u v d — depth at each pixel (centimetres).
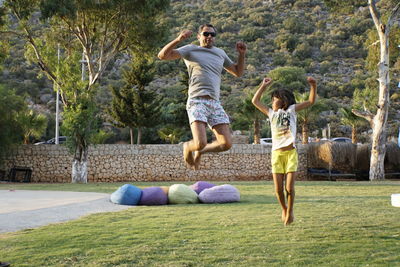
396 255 635
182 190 1366
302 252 655
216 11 12481
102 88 6406
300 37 10319
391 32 3011
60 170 2988
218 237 765
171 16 11494
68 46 2955
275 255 640
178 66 7931
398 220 939
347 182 2425
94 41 2769
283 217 691
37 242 735
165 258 624
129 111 3934
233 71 648
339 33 10412
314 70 8775
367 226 866
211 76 608
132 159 3034
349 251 659
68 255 646
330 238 751
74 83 2639
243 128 5053
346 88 7381
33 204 1279
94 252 664
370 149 3023
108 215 1062
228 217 1005
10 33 2620
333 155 2927
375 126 2798
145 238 763
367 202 1298
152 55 2958
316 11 12100
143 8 2564
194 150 597
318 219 955
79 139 2700
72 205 1226
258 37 10550
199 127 589
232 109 5881
